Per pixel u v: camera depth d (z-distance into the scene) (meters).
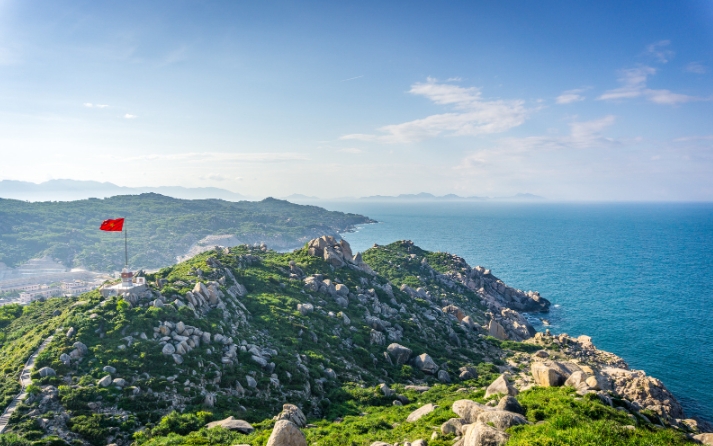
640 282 182.12
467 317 114.06
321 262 110.88
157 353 49.44
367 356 72.69
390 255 164.12
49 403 40.38
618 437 27.25
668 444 26.89
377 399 56.34
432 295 132.50
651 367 97.62
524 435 27.34
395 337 83.94
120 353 48.50
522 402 36.78
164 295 62.97
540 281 187.50
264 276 93.38
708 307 144.00
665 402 61.28
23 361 46.69
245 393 50.62
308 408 51.78
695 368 97.00
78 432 38.09
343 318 83.94
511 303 150.88
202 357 52.56
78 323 52.25
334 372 62.84
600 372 70.06
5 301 175.12
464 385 68.75
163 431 39.41
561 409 33.97
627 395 63.34
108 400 42.09
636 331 122.38
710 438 31.62
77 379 43.97
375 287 108.38
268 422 42.66
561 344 102.31
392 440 35.66
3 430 36.75
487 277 166.00
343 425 44.16
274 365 57.41
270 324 71.75
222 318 65.38
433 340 92.12
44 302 74.31
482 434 26.69
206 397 46.41
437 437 32.38
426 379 71.25
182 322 56.06
